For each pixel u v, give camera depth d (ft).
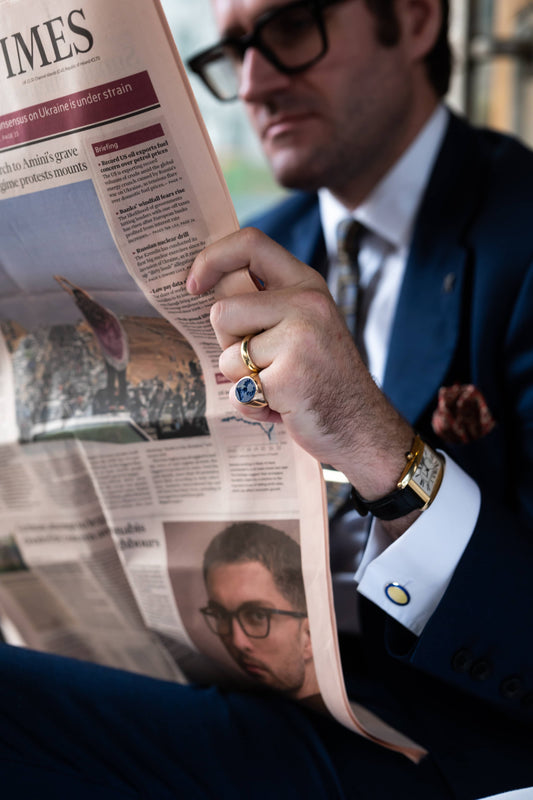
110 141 1.57
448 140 3.27
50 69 1.55
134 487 2.21
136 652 2.61
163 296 1.79
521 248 2.80
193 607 2.24
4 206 1.80
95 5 1.46
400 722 2.34
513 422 2.72
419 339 2.91
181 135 1.55
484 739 2.28
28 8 1.52
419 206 3.19
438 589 2.11
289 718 2.20
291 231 3.94
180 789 1.93
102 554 2.37
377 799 2.02
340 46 3.19
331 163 3.37
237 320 1.74
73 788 1.90
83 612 2.61
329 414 1.82
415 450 2.04
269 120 3.40
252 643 2.15
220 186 1.61
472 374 2.76
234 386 1.77
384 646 2.43
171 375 2.03
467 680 2.13
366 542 2.24
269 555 2.02
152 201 1.64
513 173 3.08
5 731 1.85
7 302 2.19
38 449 2.31
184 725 2.04
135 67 1.50
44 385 2.28
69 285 1.97
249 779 1.97
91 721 1.95
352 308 3.44
